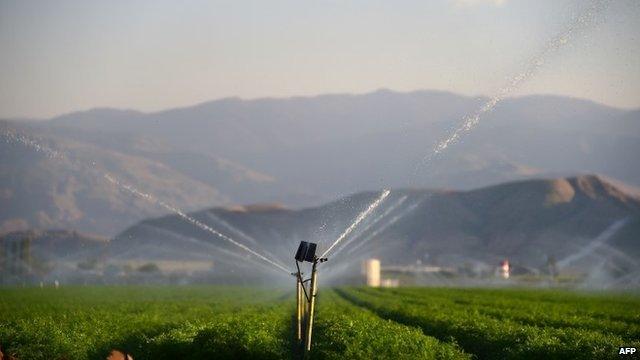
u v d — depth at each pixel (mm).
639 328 46938
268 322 44562
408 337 35438
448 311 60531
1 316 60312
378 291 124125
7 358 30234
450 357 32031
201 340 34281
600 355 31312
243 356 32719
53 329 39156
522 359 32281
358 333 36312
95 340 38500
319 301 80438
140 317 53250
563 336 37625
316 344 35156
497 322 47281
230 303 84688
